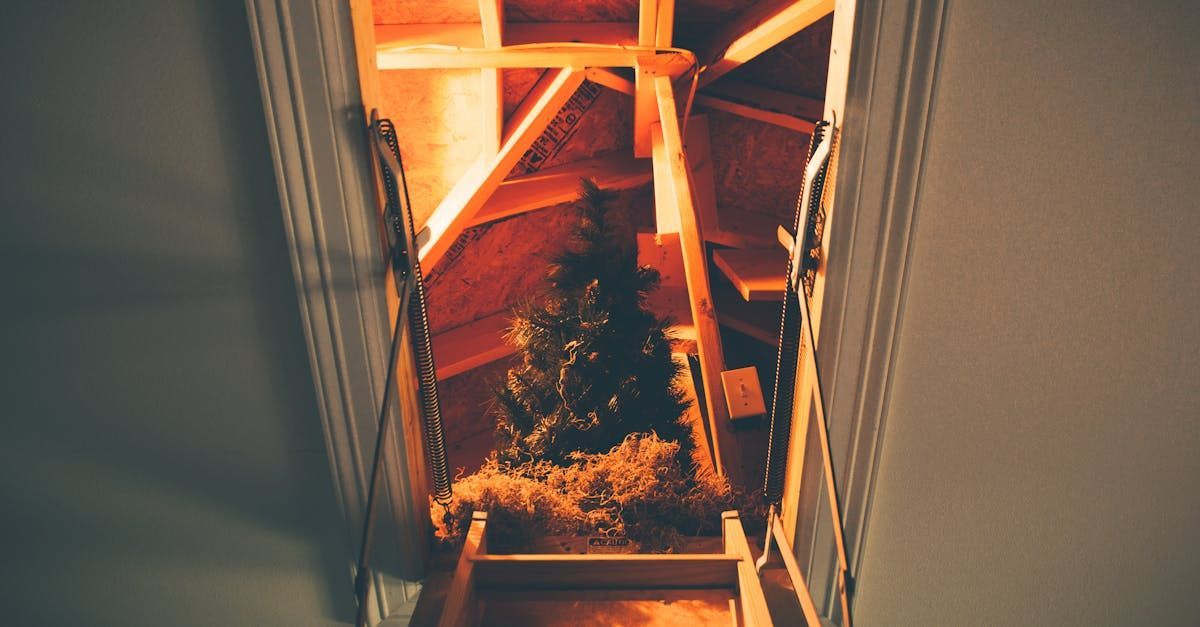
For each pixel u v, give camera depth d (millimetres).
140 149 1119
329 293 1189
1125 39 1018
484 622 1402
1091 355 1217
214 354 1251
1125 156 1082
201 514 1372
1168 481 1313
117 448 1313
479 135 2211
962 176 1101
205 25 1047
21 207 1147
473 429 3359
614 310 1658
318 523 1389
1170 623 1443
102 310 1217
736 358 2986
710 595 1413
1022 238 1138
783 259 2359
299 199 1124
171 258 1186
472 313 3035
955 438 1291
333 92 1076
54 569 1401
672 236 1965
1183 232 1128
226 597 1443
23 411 1275
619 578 1404
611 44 2049
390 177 1128
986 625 1461
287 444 1322
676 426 1730
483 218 2436
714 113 2568
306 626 1479
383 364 1264
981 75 1039
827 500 1357
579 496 1572
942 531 1375
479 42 1991
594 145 2754
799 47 2238
